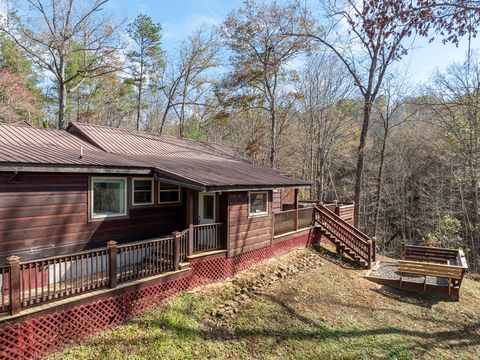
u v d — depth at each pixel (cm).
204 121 3775
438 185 2942
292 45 2502
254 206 1214
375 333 880
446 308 1111
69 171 797
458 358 827
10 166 699
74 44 2662
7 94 2200
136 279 798
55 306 634
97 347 654
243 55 2669
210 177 1035
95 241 931
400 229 3331
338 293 1102
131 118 3878
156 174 995
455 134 2194
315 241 1600
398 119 3269
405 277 1291
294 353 745
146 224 1087
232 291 982
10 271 582
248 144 3078
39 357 606
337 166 3656
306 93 2900
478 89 1680
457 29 644
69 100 3148
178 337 720
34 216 798
